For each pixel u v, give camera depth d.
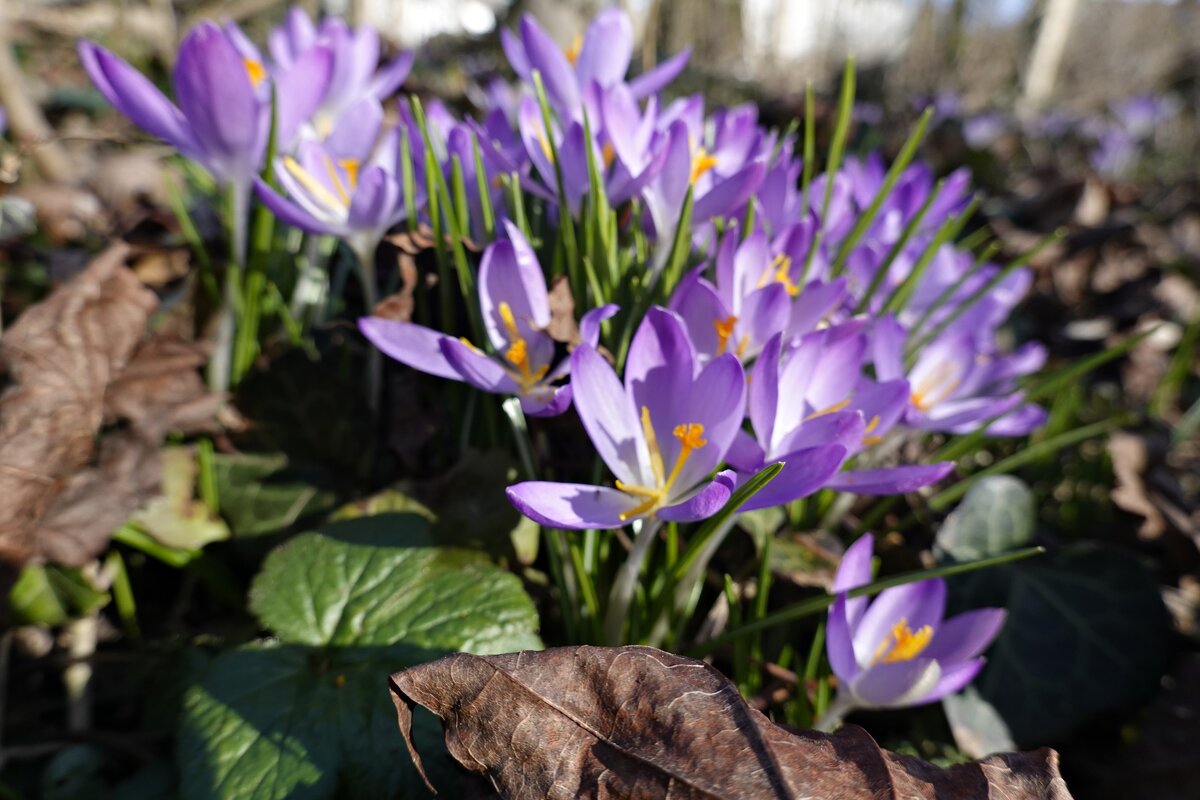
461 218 0.22
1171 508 0.30
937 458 0.26
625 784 0.13
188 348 0.23
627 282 0.22
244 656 0.17
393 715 0.16
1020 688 0.23
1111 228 0.55
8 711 0.21
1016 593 0.24
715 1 1.71
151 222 0.30
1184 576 0.29
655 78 0.26
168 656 0.21
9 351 0.20
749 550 0.23
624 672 0.14
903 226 0.29
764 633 0.22
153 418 0.21
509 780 0.13
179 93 0.19
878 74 1.37
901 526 0.24
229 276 0.22
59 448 0.19
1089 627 0.24
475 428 0.23
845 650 0.17
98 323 0.21
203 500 0.22
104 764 0.20
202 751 0.16
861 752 0.13
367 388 0.25
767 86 1.35
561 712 0.14
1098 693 0.23
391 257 0.25
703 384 0.16
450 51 1.01
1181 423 0.39
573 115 0.24
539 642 0.17
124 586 0.21
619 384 0.16
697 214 0.21
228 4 0.68
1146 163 1.30
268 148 0.21
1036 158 1.14
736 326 0.19
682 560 0.17
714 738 0.13
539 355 0.18
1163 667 0.23
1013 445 0.33
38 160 0.38
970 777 0.14
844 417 0.16
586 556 0.19
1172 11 2.74
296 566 0.19
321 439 0.23
